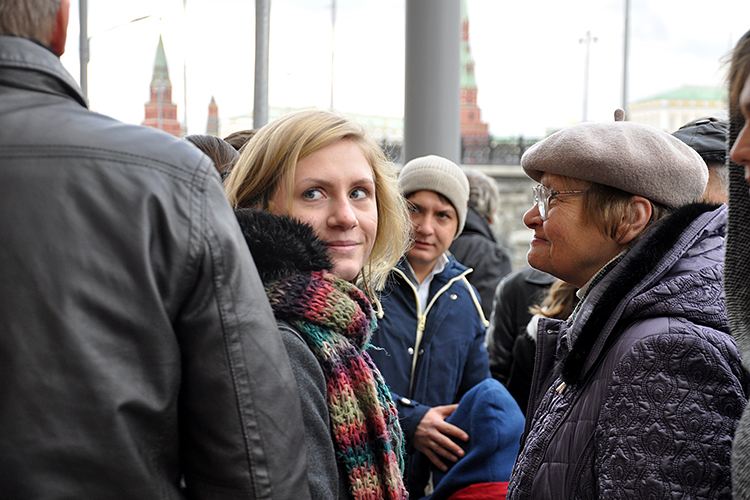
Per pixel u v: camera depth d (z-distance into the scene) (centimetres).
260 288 102
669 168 133
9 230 87
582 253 138
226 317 96
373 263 156
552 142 138
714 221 129
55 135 92
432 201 262
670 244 126
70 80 99
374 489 119
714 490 104
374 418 121
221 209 99
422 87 497
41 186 89
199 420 96
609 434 112
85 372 85
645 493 105
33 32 97
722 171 177
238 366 96
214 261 96
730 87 101
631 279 124
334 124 132
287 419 100
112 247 89
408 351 250
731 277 105
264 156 130
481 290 336
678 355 111
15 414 84
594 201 135
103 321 88
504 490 191
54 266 87
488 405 205
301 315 115
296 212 129
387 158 151
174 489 95
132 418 88
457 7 498
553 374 144
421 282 266
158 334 91
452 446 208
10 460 83
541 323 153
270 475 97
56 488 84
